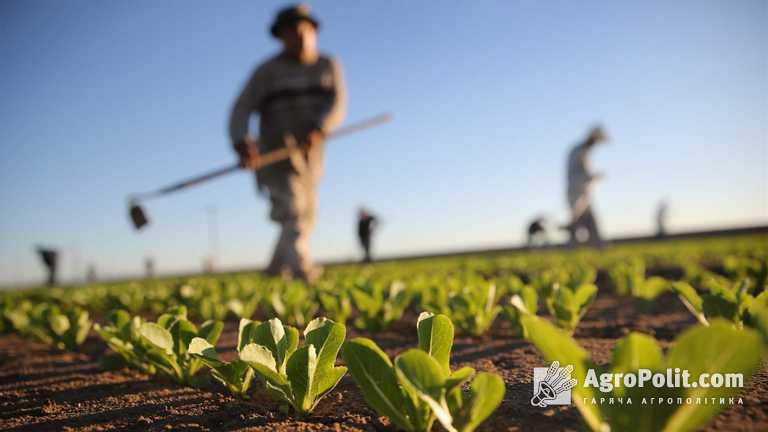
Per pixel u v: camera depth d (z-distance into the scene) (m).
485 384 1.20
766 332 0.95
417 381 1.19
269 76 7.94
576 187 15.89
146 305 5.55
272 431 1.54
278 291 4.91
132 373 2.54
